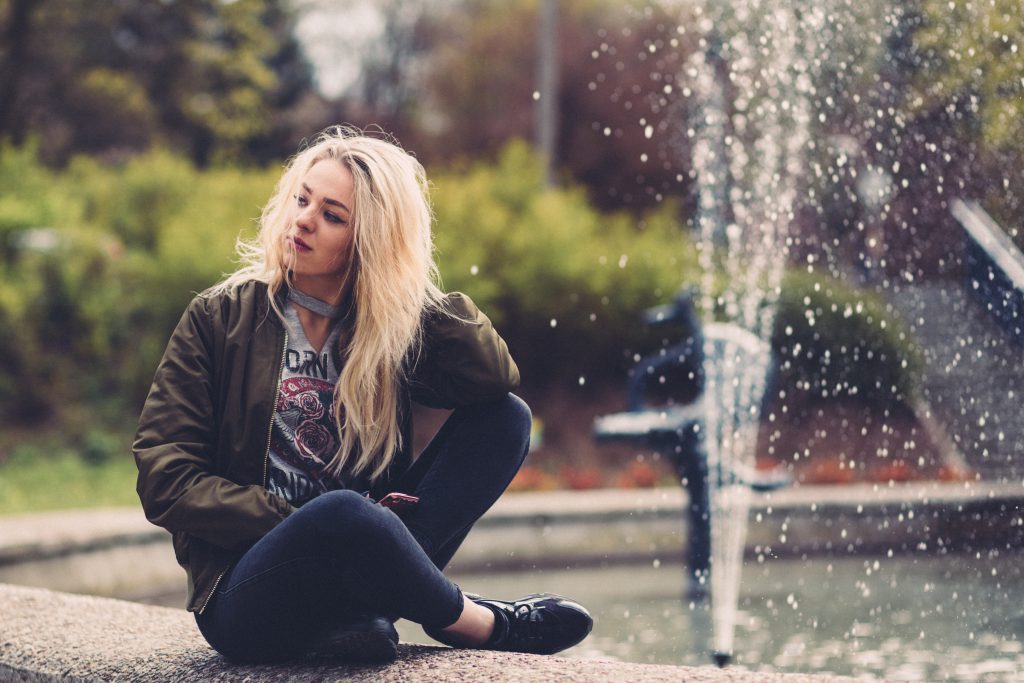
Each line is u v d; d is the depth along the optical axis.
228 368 1.94
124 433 9.41
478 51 21.52
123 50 16.59
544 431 9.88
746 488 5.54
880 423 6.27
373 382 1.96
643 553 5.65
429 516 1.98
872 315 5.13
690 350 5.48
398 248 1.97
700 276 8.24
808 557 5.30
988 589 3.99
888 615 3.85
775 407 7.81
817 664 3.18
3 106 14.66
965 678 2.89
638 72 15.09
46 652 2.17
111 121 17.34
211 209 10.45
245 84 17.69
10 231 9.76
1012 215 4.46
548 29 14.66
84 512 5.55
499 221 10.39
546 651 2.04
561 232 10.40
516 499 6.23
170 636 2.25
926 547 4.51
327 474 1.98
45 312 9.70
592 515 5.73
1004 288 4.25
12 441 9.00
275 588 1.81
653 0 7.00
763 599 4.40
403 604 1.84
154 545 5.05
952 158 4.68
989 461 4.17
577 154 15.56
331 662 1.90
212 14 16.80
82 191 11.52
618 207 15.12
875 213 5.12
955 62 4.69
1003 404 4.20
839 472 6.93
